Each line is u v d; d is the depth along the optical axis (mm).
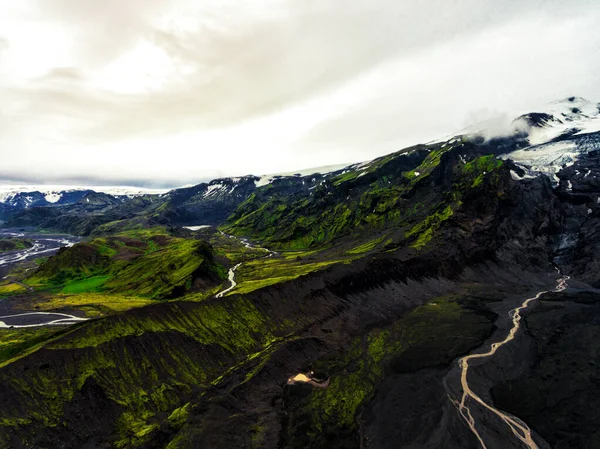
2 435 63969
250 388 90375
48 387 76250
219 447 69438
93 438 71250
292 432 75812
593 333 116438
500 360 102875
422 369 100125
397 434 73688
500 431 73062
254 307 126938
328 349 116438
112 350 89938
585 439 69062
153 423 76938
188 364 96562
